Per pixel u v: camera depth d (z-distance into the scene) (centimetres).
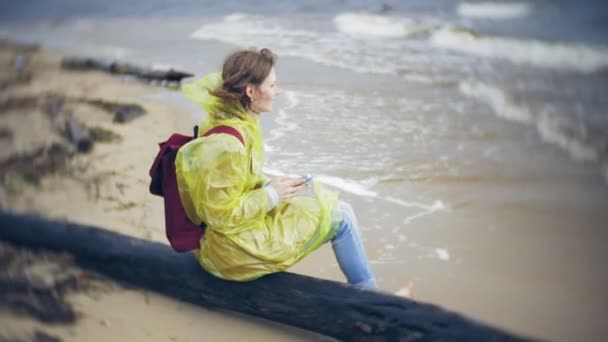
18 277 384
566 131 623
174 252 365
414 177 522
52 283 380
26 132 622
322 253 424
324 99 700
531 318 358
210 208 309
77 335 337
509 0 1284
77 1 1519
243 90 308
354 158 555
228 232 322
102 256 382
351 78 780
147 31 1122
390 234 443
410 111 670
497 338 297
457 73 816
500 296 376
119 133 610
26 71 875
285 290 333
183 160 309
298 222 332
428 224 456
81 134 596
